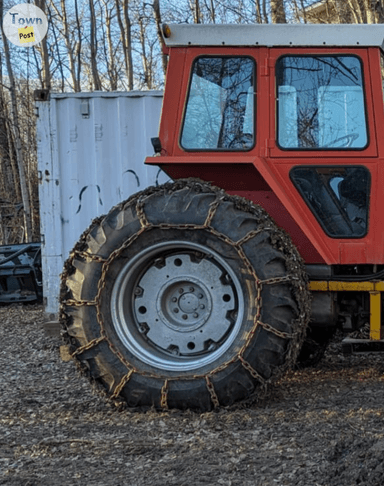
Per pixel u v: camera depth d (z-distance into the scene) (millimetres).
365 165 4383
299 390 4543
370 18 9102
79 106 6898
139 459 3312
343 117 4426
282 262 4027
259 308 3994
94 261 4176
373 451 2932
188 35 4477
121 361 4125
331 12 13109
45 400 4602
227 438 3564
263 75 4445
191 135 4500
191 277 4207
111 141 6910
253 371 3986
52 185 6945
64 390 4891
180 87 4516
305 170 4438
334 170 4418
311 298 4344
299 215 4340
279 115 4461
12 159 17969
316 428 3652
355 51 4422
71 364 5887
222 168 4441
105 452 3418
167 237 4133
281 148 4434
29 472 3176
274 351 3980
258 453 3316
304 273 4219
